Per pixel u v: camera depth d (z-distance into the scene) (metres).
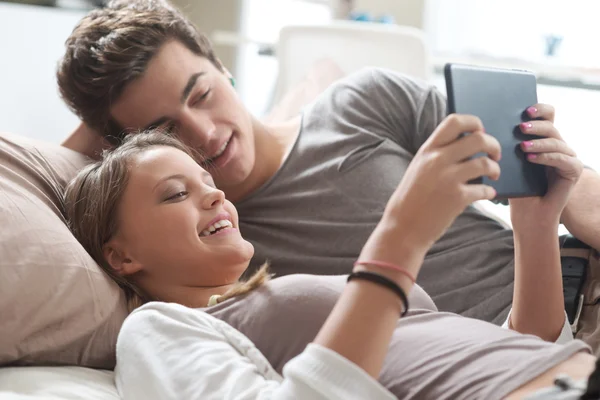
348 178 1.57
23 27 2.86
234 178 1.54
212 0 3.68
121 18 1.53
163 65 1.48
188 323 1.01
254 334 1.01
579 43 3.14
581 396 0.75
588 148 3.03
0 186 1.18
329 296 1.01
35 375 1.04
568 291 1.43
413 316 1.03
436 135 0.85
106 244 1.27
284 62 2.56
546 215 1.18
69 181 1.39
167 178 1.23
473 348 0.93
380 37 2.41
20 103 2.88
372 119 1.66
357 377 0.78
